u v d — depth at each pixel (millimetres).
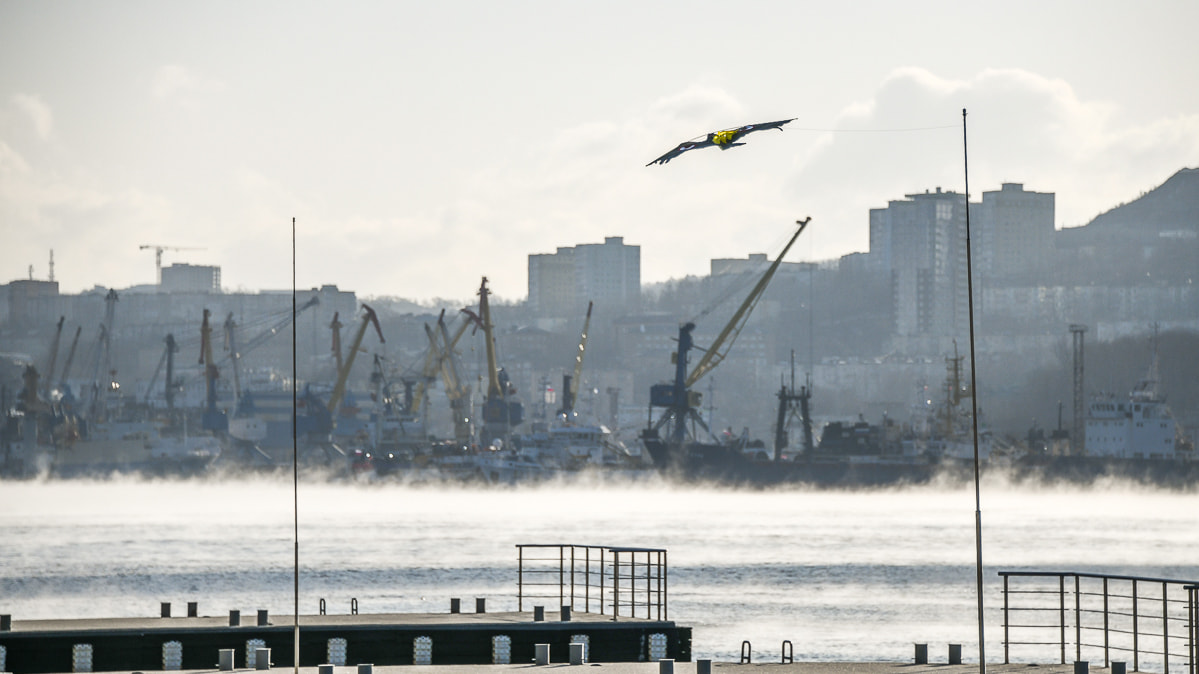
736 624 119875
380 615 66188
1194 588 52219
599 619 62844
